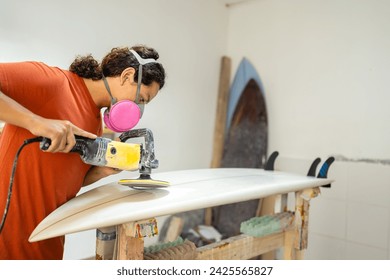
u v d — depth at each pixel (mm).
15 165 834
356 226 2213
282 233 1573
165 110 2605
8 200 842
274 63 2709
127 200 1015
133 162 973
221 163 2885
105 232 1016
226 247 1295
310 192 1560
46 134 776
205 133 2934
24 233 949
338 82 2350
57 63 1991
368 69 2213
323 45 2434
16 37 1819
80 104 988
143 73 1014
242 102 2846
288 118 2605
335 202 2305
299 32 2570
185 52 2715
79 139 874
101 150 910
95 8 2141
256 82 2773
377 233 2127
